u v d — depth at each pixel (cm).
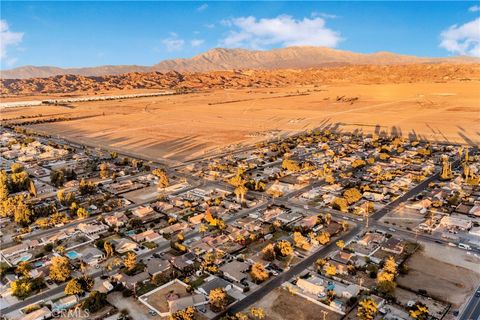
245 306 11712
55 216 17938
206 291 12312
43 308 11638
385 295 11894
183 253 15100
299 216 18200
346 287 12412
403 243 15288
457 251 14638
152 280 13000
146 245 15750
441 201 19400
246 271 13512
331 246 15300
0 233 16938
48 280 13325
